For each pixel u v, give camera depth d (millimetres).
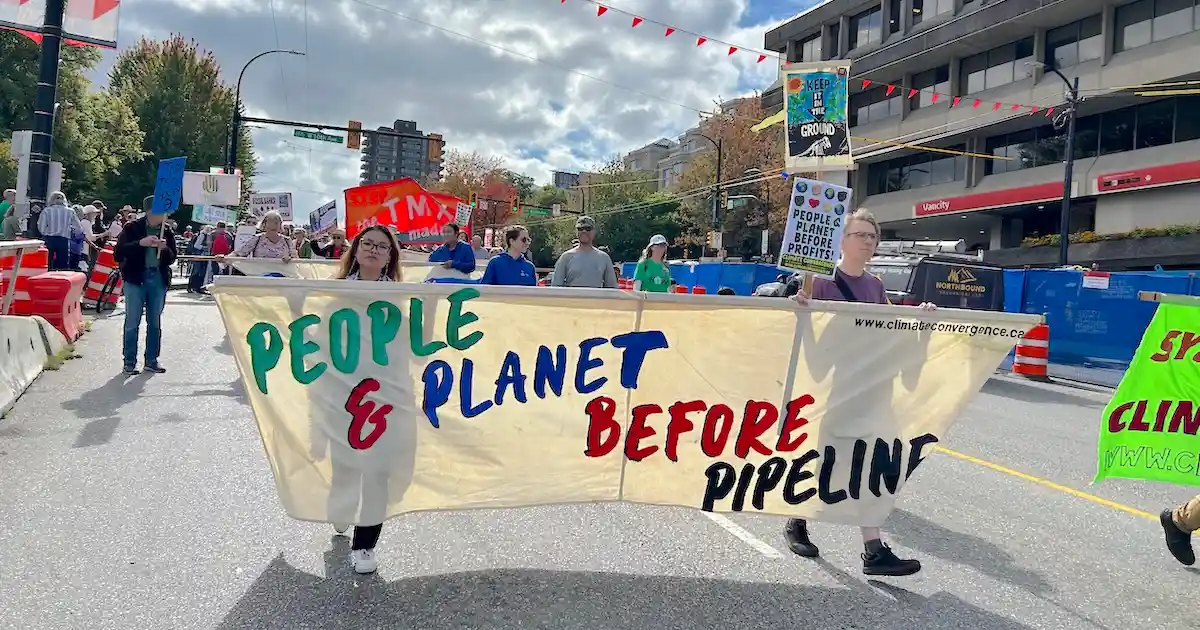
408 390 3688
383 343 3652
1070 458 6988
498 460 3822
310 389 3582
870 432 4047
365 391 3637
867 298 4293
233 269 10703
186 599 3389
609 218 65625
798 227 4301
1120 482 6117
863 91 44938
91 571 3609
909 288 13836
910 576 4008
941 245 18594
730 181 45156
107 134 40062
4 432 5715
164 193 7895
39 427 5895
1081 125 34594
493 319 3754
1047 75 34781
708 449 4004
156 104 48969
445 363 3725
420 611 3373
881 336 4035
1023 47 36375
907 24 42000
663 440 3971
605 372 3889
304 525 4293
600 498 3959
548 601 3527
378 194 12734
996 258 36719
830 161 6008
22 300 9414
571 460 3904
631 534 4422
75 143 36188
